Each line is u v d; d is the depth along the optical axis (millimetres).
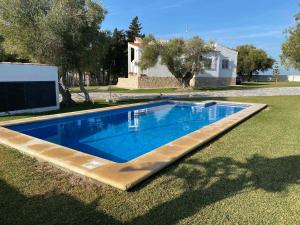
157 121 11836
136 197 3680
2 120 9602
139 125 10961
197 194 3768
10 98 11078
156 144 8047
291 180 4230
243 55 47656
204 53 27750
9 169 4648
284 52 14062
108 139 8570
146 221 3115
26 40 12203
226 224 3057
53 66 12547
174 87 31125
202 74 31703
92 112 11641
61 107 13555
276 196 3705
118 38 44250
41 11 12383
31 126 9281
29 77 11656
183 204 3494
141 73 29594
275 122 9055
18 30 12242
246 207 3416
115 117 12688
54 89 12711
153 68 29938
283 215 3236
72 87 32344
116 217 3197
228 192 3824
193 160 5164
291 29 13477
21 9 12164
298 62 14234
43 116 10141
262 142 6461
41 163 4957
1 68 10664
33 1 12555
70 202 3529
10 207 3387
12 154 5477
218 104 15875
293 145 6184
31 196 3684
